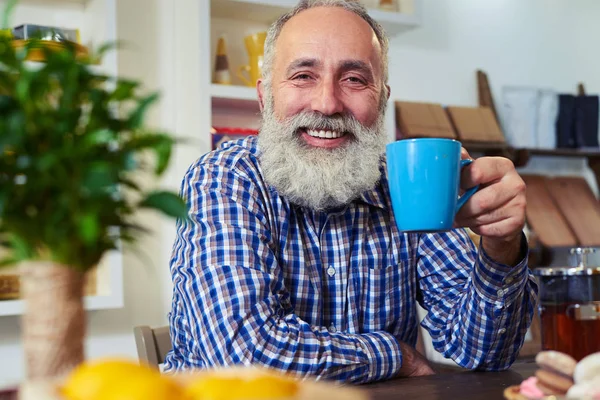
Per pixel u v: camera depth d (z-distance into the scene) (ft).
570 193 10.79
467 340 4.07
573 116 10.70
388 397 2.97
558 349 3.14
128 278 7.96
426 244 4.71
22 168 1.60
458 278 4.56
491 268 3.89
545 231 10.14
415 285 4.74
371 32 4.67
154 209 1.78
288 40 4.56
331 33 4.50
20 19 7.55
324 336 3.61
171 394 1.44
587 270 3.12
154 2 8.23
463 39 10.46
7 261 1.64
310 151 4.40
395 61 9.89
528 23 11.05
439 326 4.44
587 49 11.59
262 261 3.98
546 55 11.19
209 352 3.62
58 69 1.68
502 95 10.57
